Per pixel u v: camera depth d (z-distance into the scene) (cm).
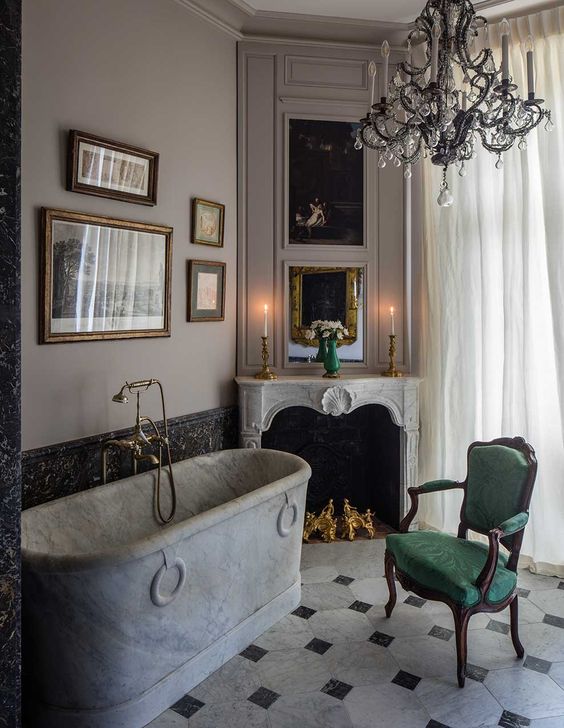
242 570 252
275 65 382
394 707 213
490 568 225
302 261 388
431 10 205
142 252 311
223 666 240
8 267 153
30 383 260
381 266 397
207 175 356
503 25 192
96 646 195
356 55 390
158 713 211
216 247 365
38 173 260
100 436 291
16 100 154
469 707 213
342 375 389
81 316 281
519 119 200
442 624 272
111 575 192
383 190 396
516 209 336
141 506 286
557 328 317
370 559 345
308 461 410
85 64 280
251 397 359
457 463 365
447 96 187
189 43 340
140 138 310
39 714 203
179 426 339
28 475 257
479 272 357
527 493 248
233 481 334
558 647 252
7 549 156
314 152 388
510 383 336
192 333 350
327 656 246
